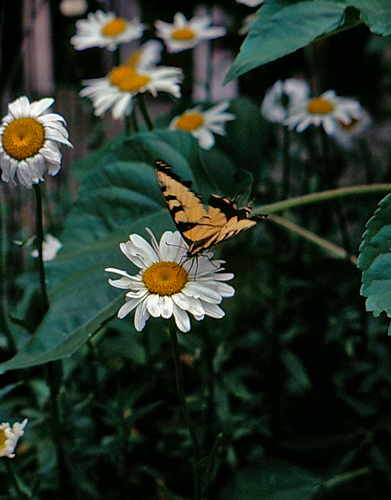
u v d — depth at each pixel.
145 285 1.37
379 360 1.67
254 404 1.64
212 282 1.37
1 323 1.61
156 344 1.66
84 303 1.46
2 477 1.58
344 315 1.70
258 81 1.82
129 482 1.60
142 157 1.53
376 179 1.88
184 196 1.36
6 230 1.76
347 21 1.39
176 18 1.86
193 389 1.68
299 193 1.82
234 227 1.38
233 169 1.56
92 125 2.28
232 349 1.69
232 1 2.03
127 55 2.67
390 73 2.37
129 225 1.52
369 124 2.00
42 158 1.43
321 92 1.84
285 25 1.38
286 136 1.70
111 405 1.61
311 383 1.69
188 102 1.79
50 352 1.43
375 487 1.60
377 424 1.64
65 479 1.56
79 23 1.78
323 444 1.64
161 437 1.64
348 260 1.59
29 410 1.59
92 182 1.53
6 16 1.83
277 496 1.55
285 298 1.76
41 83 2.24
